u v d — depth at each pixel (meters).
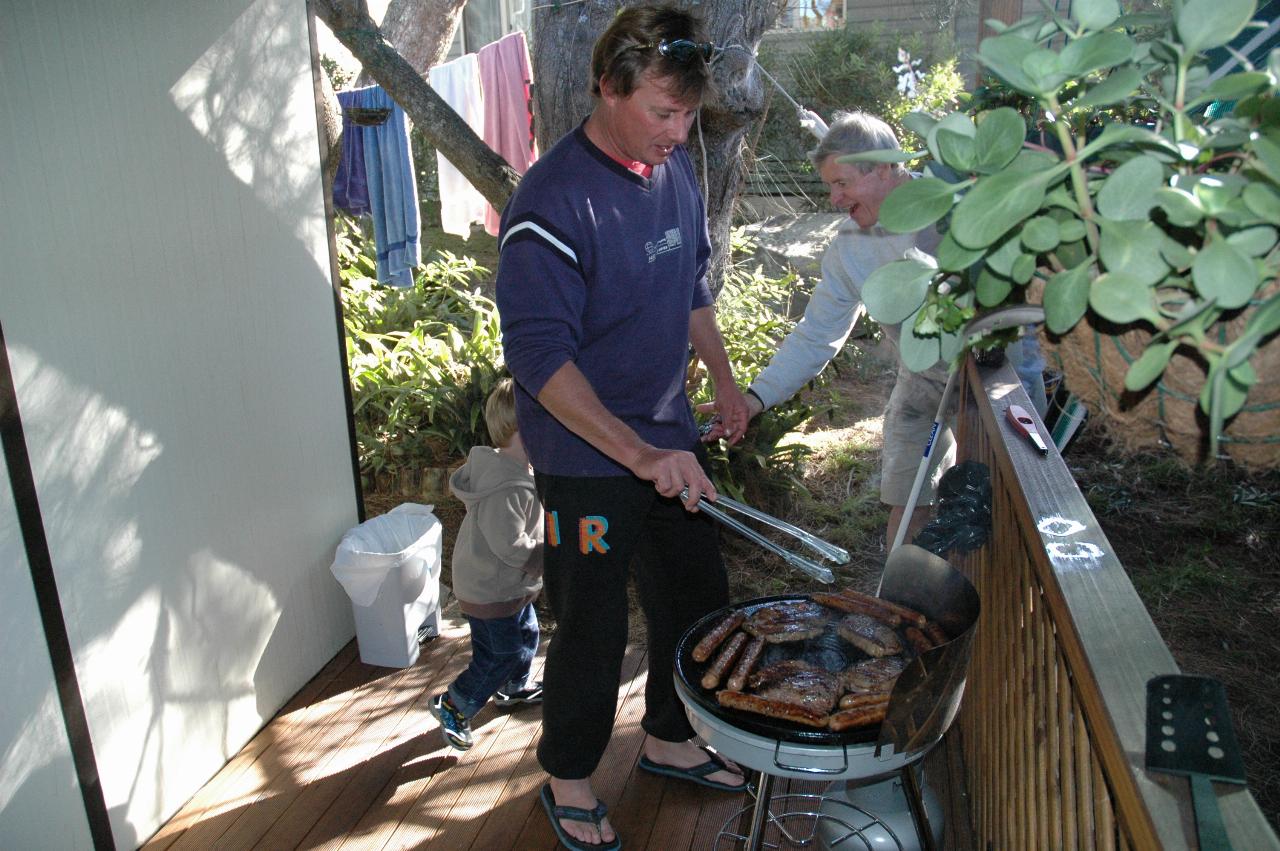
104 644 2.35
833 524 4.50
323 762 2.85
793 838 2.38
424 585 3.31
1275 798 2.50
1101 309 0.76
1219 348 0.73
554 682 2.37
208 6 2.56
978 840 2.24
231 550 2.80
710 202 3.77
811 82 8.23
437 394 4.84
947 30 8.39
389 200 5.56
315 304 3.15
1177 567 3.71
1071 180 0.85
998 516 2.16
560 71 3.64
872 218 2.72
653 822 2.60
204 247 2.59
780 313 6.84
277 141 2.89
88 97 2.21
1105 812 1.19
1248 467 0.87
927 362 1.08
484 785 2.75
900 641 1.89
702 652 1.89
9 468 2.06
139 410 2.39
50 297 2.13
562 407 2.02
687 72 1.92
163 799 2.59
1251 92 0.79
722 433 2.75
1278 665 3.09
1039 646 1.64
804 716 1.65
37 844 2.20
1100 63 0.81
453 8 5.95
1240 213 0.73
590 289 2.14
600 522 2.24
